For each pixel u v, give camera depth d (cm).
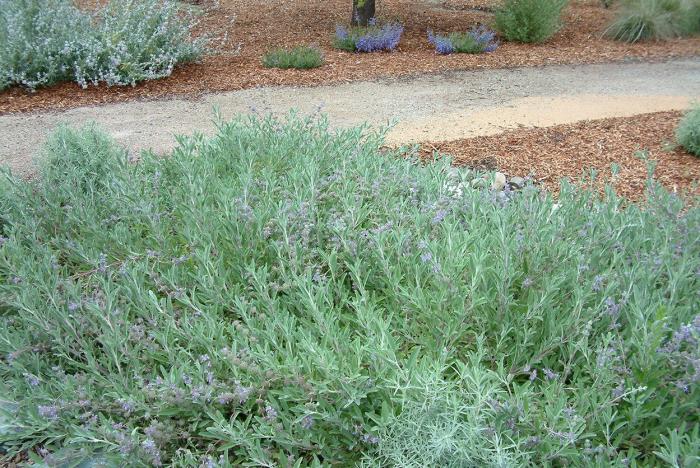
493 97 849
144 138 677
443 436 204
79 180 431
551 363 265
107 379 266
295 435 239
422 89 885
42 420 248
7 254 352
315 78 927
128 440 226
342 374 232
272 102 814
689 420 234
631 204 373
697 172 566
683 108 794
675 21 1264
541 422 219
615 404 230
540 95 862
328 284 291
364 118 747
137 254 351
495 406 218
